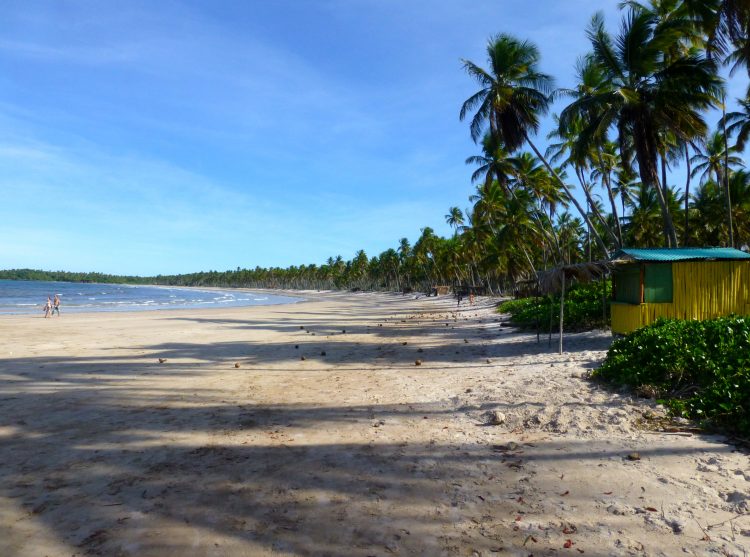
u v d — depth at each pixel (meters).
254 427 5.83
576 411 5.81
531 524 3.23
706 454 4.25
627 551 2.85
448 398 7.11
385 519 3.38
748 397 5.05
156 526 3.31
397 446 4.98
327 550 2.98
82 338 17.28
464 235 54.91
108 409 6.82
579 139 19.28
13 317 29.66
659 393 6.13
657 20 17.31
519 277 52.97
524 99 22.44
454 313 32.34
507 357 11.20
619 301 12.27
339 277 142.38
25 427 5.88
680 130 17.30
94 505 3.66
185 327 22.59
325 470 4.35
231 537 3.15
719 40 13.60
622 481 3.82
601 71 20.31
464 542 3.04
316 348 14.30
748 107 26.14
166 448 5.04
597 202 38.59
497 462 4.42
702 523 3.11
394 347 14.23
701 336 7.36
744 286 10.76
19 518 3.45
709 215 32.00
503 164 29.67
